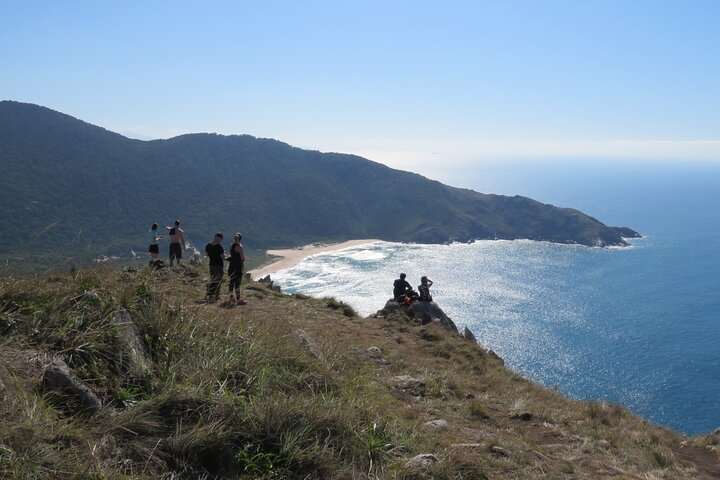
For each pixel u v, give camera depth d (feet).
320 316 44.16
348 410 17.80
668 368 179.63
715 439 28.43
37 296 18.42
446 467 16.07
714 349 199.62
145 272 23.77
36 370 14.57
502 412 27.73
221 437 14.11
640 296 287.89
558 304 267.18
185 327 20.01
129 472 12.16
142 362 16.78
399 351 37.27
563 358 189.06
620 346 202.90
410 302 56.34
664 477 21.36
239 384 17.78
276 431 15.37
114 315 17.72
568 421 28.07
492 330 220.02
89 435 12.77
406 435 18.45
